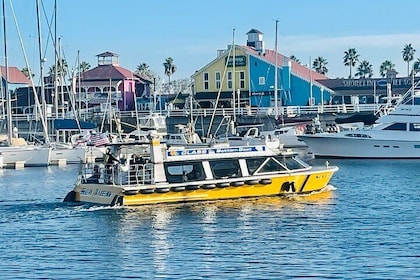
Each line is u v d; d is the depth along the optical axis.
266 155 52.94
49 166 98.06
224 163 51.66
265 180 52.28
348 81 162.12
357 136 95.50
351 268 35.34
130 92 165.62
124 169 49.88
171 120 132.00
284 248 39.31
